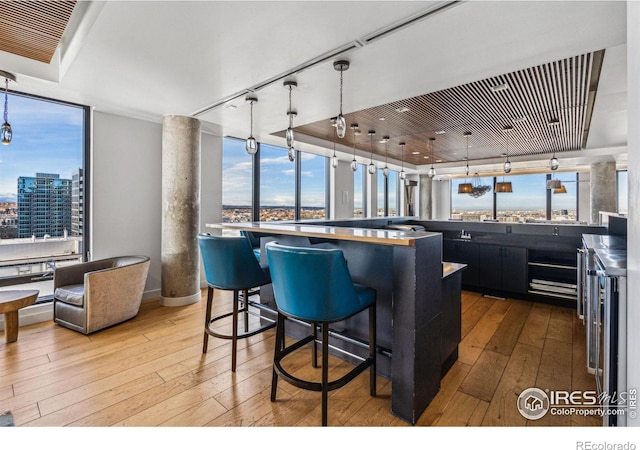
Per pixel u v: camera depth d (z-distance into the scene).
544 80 3.01
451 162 8.30
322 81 2.79
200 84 2.88
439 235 1.99
